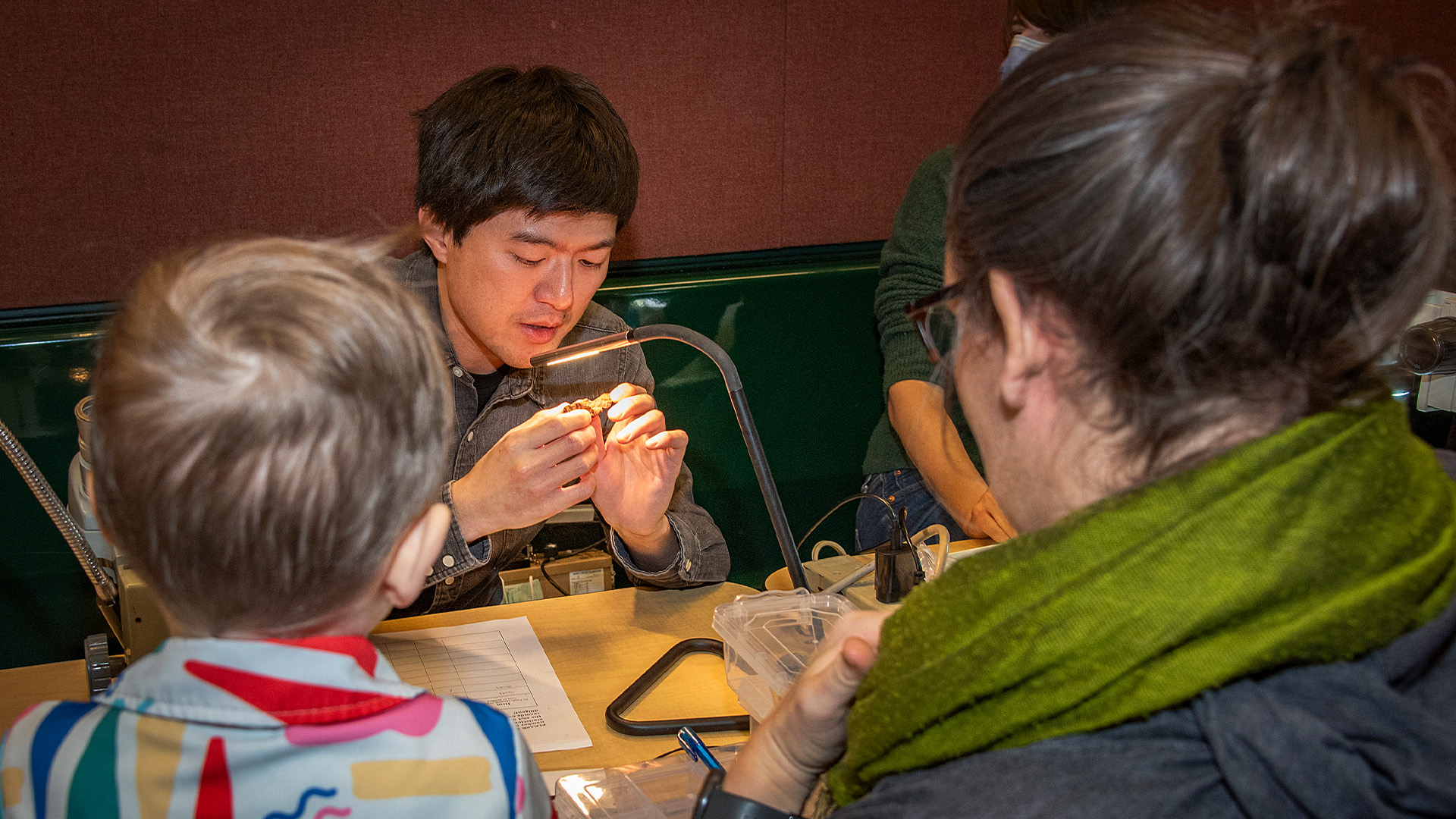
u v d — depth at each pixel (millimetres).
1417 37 2615
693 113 2146
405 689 621
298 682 578
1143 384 490
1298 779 437
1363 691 463
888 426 1927
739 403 1077
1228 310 459
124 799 567
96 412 549
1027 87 499
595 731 1071
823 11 2178
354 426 543
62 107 1775
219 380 519
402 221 2006
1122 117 460
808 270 2154
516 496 1306
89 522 1085
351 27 1890
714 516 2174
